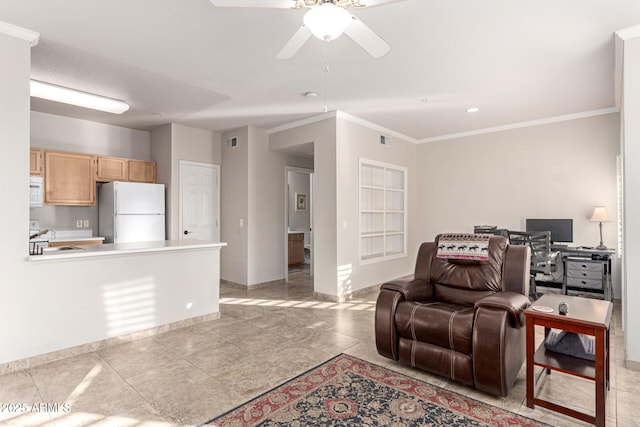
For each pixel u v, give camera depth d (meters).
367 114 4.86
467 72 3.39
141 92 3.93
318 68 3.29
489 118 5.05
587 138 4.75
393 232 5.94
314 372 2.61
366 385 2.41
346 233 4.91
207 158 5.75
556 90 3.88
